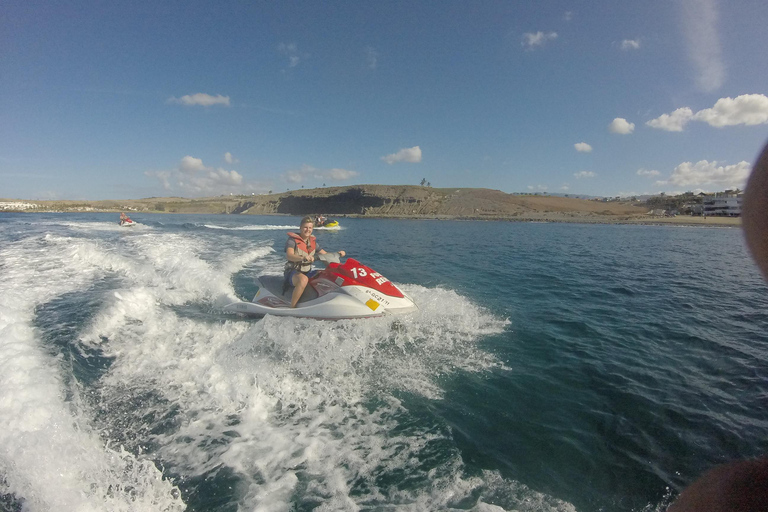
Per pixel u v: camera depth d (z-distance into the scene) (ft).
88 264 34.58
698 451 10.46
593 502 8.70
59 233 66.08
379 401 12.79
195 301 24.58
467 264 44.42
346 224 177.58
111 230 80.18
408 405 12.56
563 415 12.14
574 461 10.02
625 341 18.90
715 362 16.42
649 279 36.32
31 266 33.14
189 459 9.86
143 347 16.51
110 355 15.64
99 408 11.93
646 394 13.51
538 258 51.42
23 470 8.82
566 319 22.47
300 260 21.44
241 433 10.94
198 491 8.85
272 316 19.58
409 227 147.64
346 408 12.35
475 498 8.71
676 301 27.32
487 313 23.25
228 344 16.94
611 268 43.24
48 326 18.13
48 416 10.72
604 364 16.05
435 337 18.63
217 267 35.50
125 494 8.62
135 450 10.13
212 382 13.51
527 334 19.61
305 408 12.30
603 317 23.04
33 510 7.98
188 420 11.48
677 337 19.54
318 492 8.85
